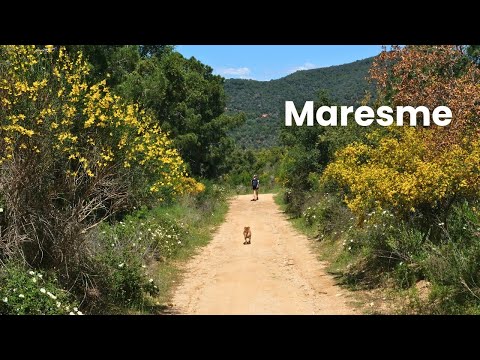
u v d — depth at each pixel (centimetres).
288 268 1238
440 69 1382
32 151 653
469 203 942
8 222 680
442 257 831
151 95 2498
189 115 2995
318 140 2361
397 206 942
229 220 2234
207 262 1321
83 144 744
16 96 639
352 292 950
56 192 714
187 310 860
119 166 789
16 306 597
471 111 1140
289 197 2500
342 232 1421
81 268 755
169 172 1032
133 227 1118
